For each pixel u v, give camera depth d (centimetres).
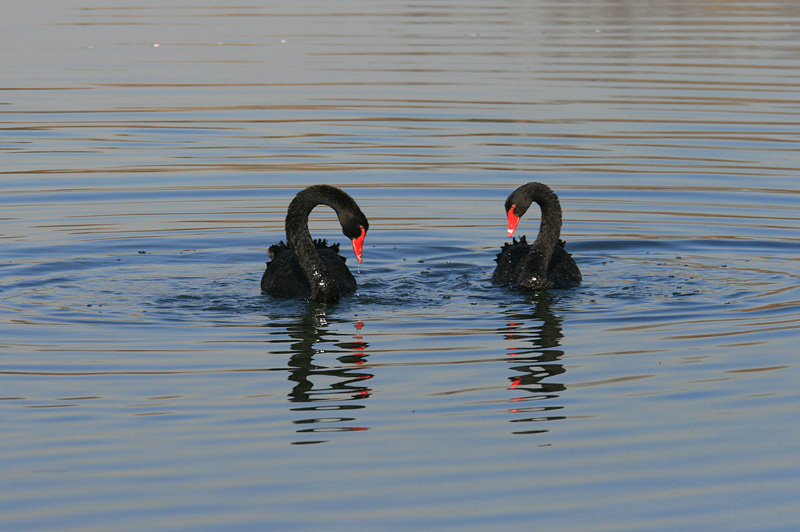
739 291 1422
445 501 813
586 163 2119
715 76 2895
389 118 2469
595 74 2939
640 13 4256
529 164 2120
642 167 2088
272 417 980
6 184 1983
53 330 1249
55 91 2742
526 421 969
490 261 1623
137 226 1767
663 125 2386
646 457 891
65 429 949
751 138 2277
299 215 1422
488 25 3922
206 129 2392
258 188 1997
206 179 2042
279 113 2527
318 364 1134
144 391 1047
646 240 1694
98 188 1978
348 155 2191
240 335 1244
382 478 851
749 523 780
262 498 818
